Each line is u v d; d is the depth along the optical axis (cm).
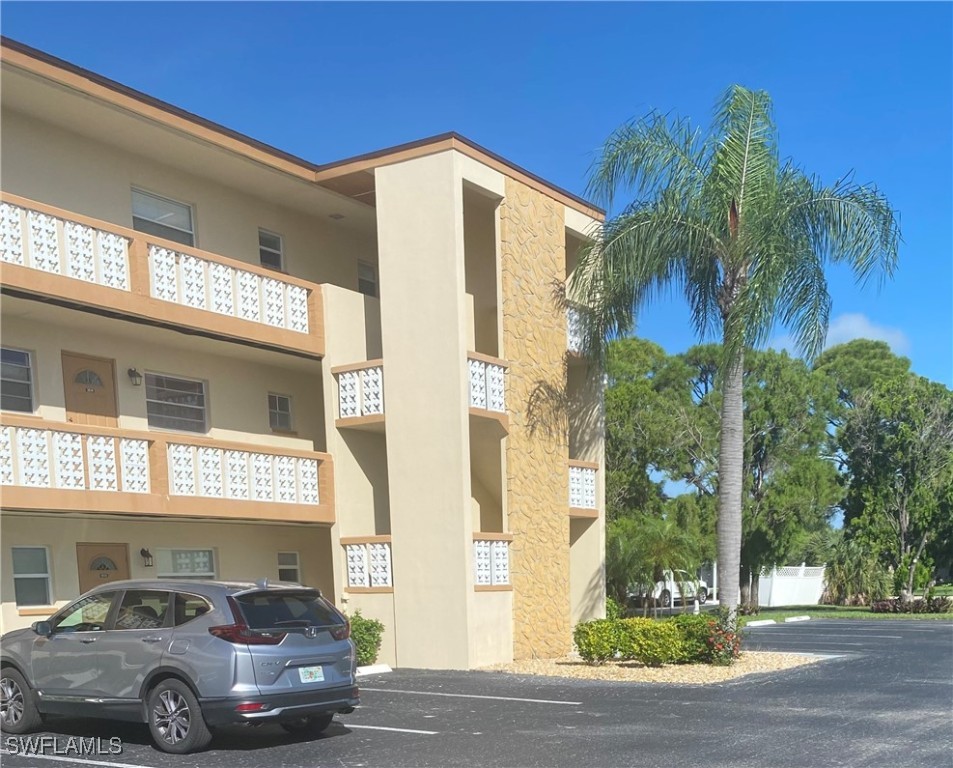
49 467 1425
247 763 933
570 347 2209
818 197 1823
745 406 3953
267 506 1767
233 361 1980
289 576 2084
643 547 3023
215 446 1692
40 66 1488
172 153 1820
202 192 1939
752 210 1775
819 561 5072
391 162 1900
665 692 1419
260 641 984
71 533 1650
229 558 1942
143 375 1797
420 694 1434
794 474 3900
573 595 2277
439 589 1794
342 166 1950
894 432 3975
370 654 1780
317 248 2189
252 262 2030
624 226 1842
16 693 1102
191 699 973
